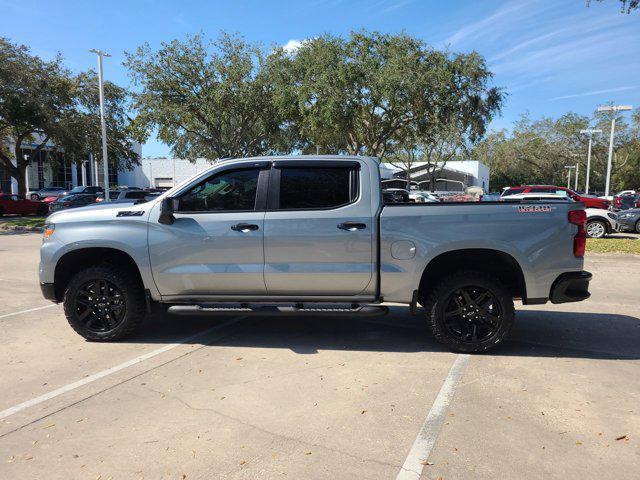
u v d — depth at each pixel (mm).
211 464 3018
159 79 25203
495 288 4824
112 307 5316
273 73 24844
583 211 4863
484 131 26422
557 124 62062
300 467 2984
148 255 5102
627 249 13227
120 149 30453
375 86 22781
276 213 4961
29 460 3070
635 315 6629
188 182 5164
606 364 4723
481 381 4293
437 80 23234
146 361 4785
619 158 64500
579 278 4793
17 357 4910
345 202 4949
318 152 31609
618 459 3064
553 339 5520
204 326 6059
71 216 5305
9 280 9094
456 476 2889
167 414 3670
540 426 3482
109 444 3252
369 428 3455
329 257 4906
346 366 4660
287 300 5078
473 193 32000
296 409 3748
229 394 4020
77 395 4008
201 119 26516
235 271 5004
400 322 6281
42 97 24016
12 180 53281
